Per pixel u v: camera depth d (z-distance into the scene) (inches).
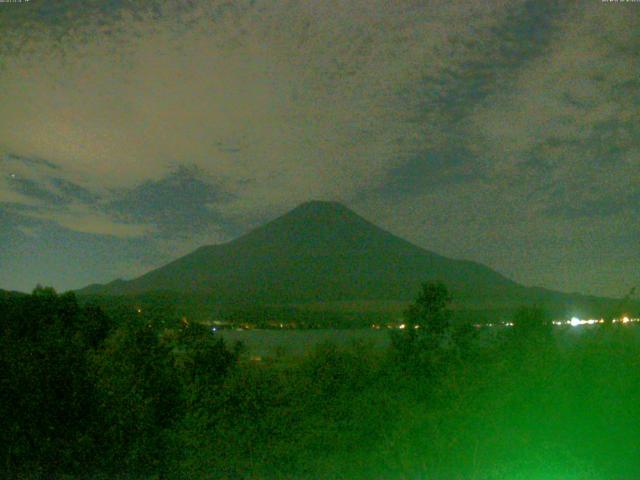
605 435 315.3
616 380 319.6
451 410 320.5
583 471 307.3
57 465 378.6
